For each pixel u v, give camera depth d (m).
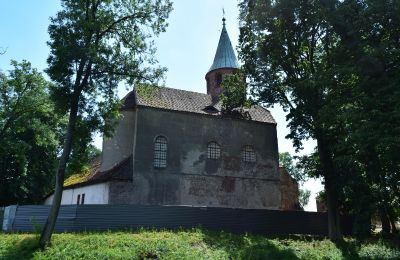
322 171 27.48
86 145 19.00
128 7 19.95
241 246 20.89
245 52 28.72
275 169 35.22
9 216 24.31
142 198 28.94
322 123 23.33
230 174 33.00
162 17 20.36
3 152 35.69
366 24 19.28
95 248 17.62
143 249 17.81
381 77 18.48
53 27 17.98
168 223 24.30
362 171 23.16
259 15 26.30
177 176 30.78
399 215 30.80
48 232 17.72
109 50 19.02
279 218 28.77
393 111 16.36
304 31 25.83
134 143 30.11
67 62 17.91
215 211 26.16
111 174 28.64
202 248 19.41
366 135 16.88
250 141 34.84
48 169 42.19
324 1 22.38
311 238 27.09
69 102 18.72
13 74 34.53
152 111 31.36
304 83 23.12
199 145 32.41
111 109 19.64
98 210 22.94
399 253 19.97
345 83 21.12
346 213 32.03
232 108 31.05
